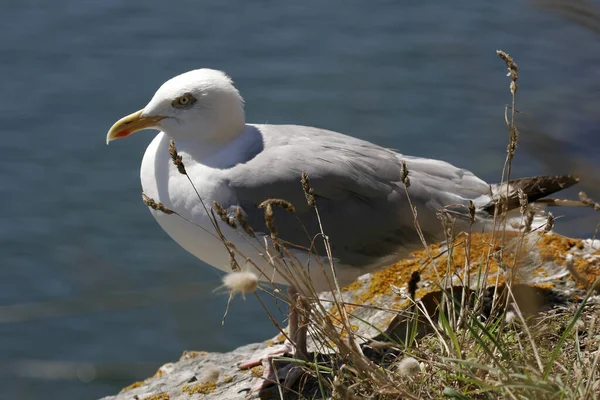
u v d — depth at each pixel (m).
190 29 33.84
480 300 8.34
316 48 31.61
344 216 9.12
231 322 18.42
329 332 7.59
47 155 27.19
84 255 22.47
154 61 32.12
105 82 30.92
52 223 24.27
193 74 9.60
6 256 23.12
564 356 7.56
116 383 19.61
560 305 8.77
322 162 9.15
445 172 9.52
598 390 6.96
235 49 32.22
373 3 33.47
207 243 9.26
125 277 21.59
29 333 20.69
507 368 7.36
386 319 9.52
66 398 19.23
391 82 28.39
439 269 9.98
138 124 9.66
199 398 9.26
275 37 32.62
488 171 18.00
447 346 7.70
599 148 7.10
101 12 35.34
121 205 24.92
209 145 9.48
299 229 9.05
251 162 9.20
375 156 9.40
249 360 9.62
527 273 9.23
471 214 7.90
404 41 30.30
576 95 8.18
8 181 26.03
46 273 22.52
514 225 8.48
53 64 32.12
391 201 9.20
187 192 9.22
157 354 19.89
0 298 21.67
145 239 23.44
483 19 27.02
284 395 8.74
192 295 16.84
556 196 10.32
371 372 7.38
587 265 9.28
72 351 20.17
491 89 12.50
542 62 19.03
